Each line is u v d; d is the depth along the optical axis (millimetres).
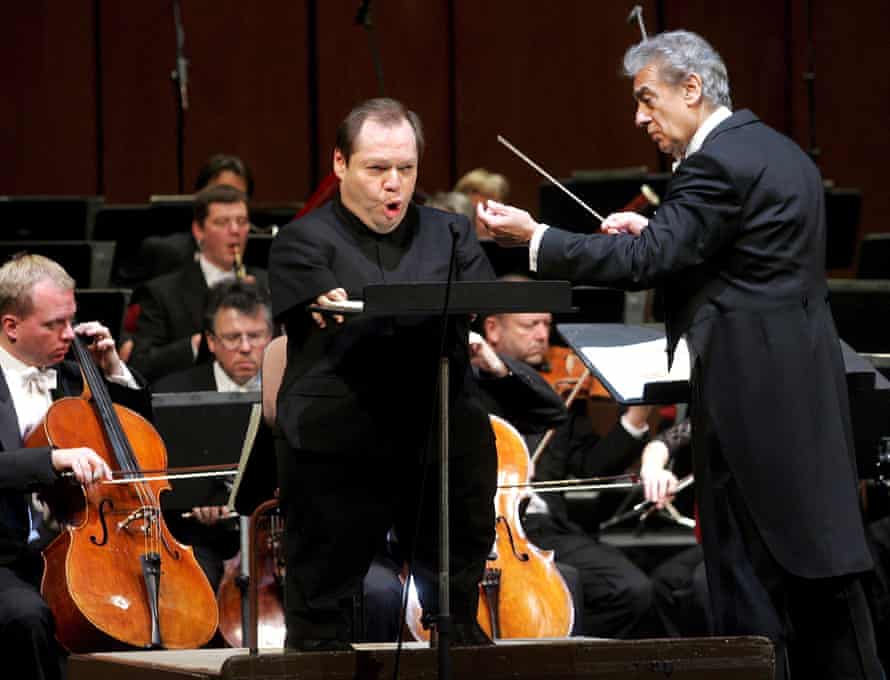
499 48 33719
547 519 18344
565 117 33688
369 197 9906
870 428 12492
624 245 11391
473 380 10445
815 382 11375
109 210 23859
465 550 10312
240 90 33219
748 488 11336
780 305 11406
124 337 21500
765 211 11391
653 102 12031
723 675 10703
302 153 33438
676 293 11812
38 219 24328
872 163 33156
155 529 14547
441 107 33750
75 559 13898
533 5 33688
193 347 20953
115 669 11312
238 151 33250
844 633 11555
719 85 11953
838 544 11219
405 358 9883
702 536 11680
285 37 33312
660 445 17125
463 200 22625
